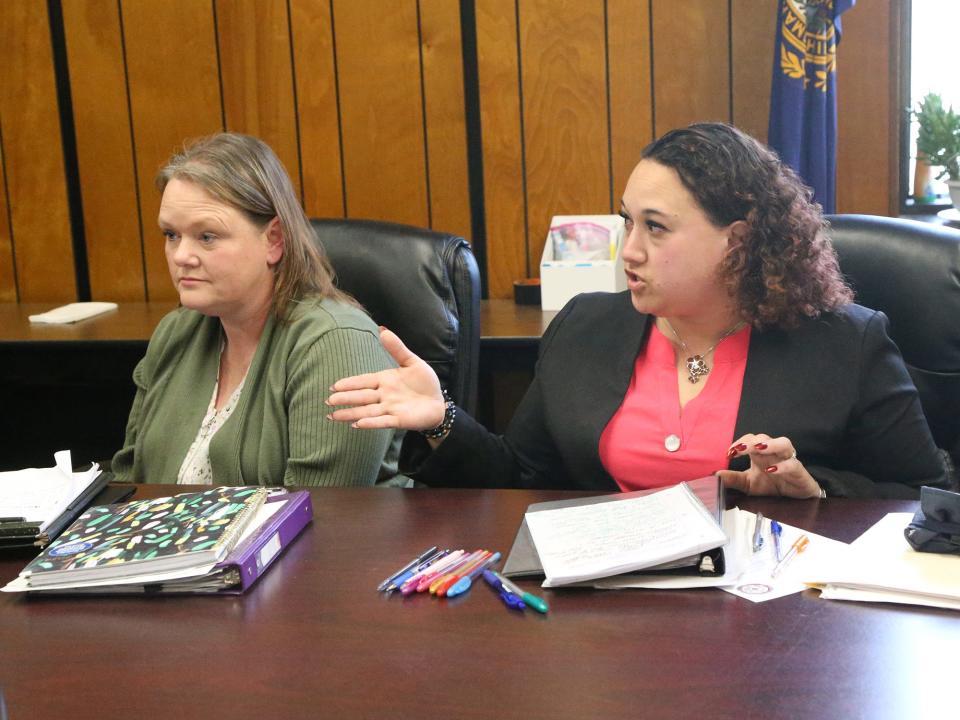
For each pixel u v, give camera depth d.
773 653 0.94
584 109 2.88
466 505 1.35
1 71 3.08
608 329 1.62
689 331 1.52
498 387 3.03
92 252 3.17
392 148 2.98
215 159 1.67
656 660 0.94
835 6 2.44
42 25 3.05
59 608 1.11
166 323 1.88
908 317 1.73
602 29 2.82
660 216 1.41
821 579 1.04
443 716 0.87
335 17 2.93
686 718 0.85
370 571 1.16
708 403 1.49
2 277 3.22
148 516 1.27
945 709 0.84
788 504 1.28
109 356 2.70
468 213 2.99
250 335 1.76
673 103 2.84
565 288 2.72
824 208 2.54
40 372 2.72
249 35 2.98
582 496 1.34
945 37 2.78
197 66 3.02
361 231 2.01
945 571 1.05
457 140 2.95
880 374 1.47
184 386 1.79
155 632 1.04
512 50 2.87
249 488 1.35
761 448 1.24
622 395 1.54
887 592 1.03
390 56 2.93
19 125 3.12
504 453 1.58
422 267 1.96
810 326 1.49
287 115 3.01
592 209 2.92
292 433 1.64
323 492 1.43
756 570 1.10
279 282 1.73
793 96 2.47
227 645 1.01
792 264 1.44
